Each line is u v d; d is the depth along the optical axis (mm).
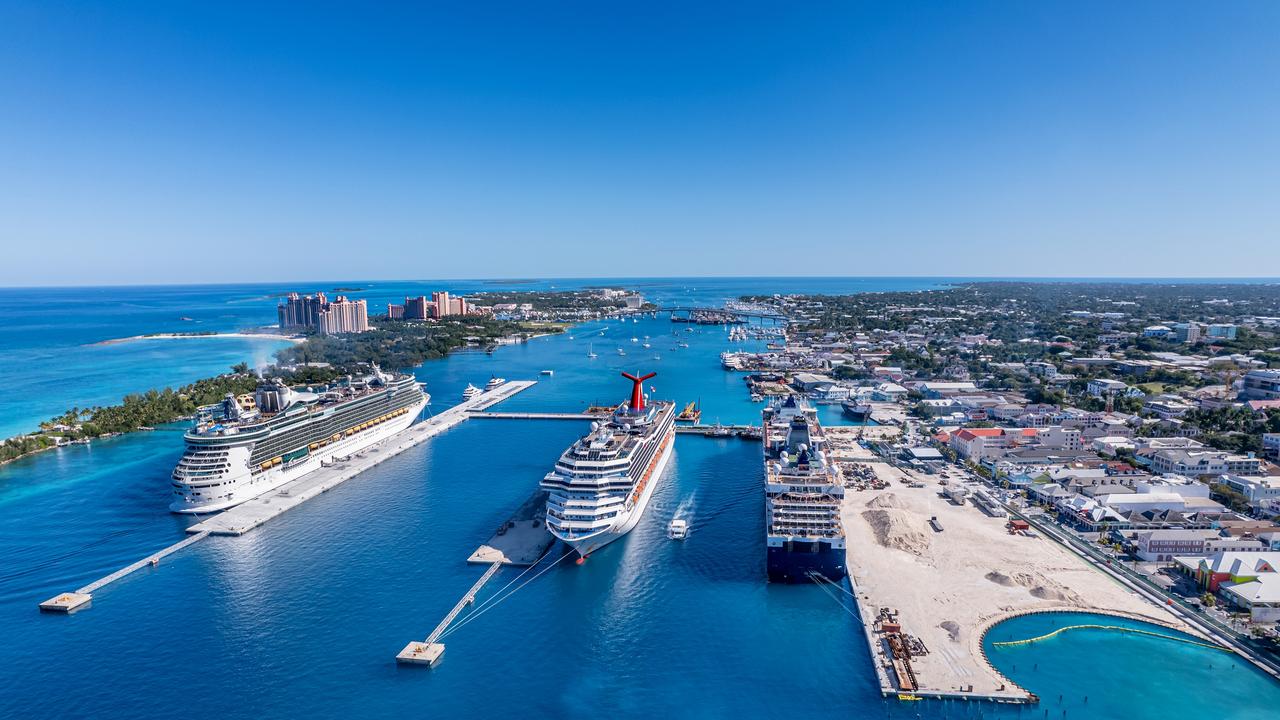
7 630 116812
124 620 120188
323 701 99250
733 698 100312
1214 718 94750
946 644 110812
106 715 96000
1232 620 115875
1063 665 106125
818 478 156375
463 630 117438
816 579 133000
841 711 97250
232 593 129875
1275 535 140375
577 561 143375
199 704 98375
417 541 154250
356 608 124625
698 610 124250
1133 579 130625
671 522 161125
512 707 98375
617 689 102375
